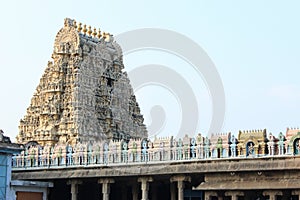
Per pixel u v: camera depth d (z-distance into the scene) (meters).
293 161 64.38
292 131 66.38
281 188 64.44
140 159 75.50
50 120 105.00
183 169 71.25
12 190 67.25
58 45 109.56
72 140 101.19
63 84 106.75
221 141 69.69
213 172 69.44
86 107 104.69
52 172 82.62
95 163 79.50
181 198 72.19
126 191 87.00
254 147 67.38
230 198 71.88
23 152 86.38
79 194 91.62
